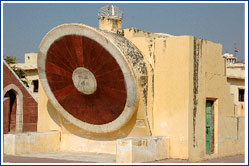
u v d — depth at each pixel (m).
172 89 18.70
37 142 21.03
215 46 20.33
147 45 19.38
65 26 18.86
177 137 18.52
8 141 20.33
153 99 19.12
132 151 16.92
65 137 21.95
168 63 18.84
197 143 18.75
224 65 21.08
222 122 20.75
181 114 18.44
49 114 22.58
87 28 18.22
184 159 18.27
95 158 18.84
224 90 20.98
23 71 31.17
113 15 21.11
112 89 18.67
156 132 19.06
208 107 20.19
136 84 17.98
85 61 18.91
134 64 18.16
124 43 18.67
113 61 18.09
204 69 19.39
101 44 18.14
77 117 20.67
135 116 19.02
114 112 19.09
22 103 26.52
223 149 20.75
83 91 19.53
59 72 20.16
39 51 20.44
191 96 18.44
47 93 21.20
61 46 19.41
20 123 26.30
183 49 18.48
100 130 20.02
